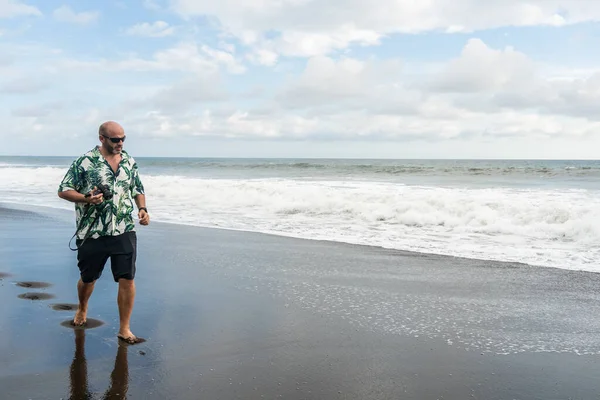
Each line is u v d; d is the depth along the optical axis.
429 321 4.79
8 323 4.44
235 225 11.73
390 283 6.27
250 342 4.13
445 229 10.80
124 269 4.01
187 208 15.34
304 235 10.19
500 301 5.51
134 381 3.31
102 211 3.94
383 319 4.83
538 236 9.77
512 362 3.81
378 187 19.59
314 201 14.04
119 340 4.08
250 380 3.38
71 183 3.84
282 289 5.92
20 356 3.69
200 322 4.63
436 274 6.78
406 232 10.48
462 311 5.13
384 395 3.21
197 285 6.07
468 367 3.70
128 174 4.03
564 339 4.34
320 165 57.78
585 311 5.15
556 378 3.52
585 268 7.15
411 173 38.16
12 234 9.80
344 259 7.75
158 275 6.61
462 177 31.88
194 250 8.50
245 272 6.82
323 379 3.43
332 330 4.48
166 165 65.38
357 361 3.77
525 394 3.26
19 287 5.72
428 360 3.82
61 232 10.08
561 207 10.74
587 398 3.20
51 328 4.33
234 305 5.22
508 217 11.01
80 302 4.42
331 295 5.68
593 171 37.38
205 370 3.53
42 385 3.21
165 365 3.60
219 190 17.69
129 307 4.09
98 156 3.93
